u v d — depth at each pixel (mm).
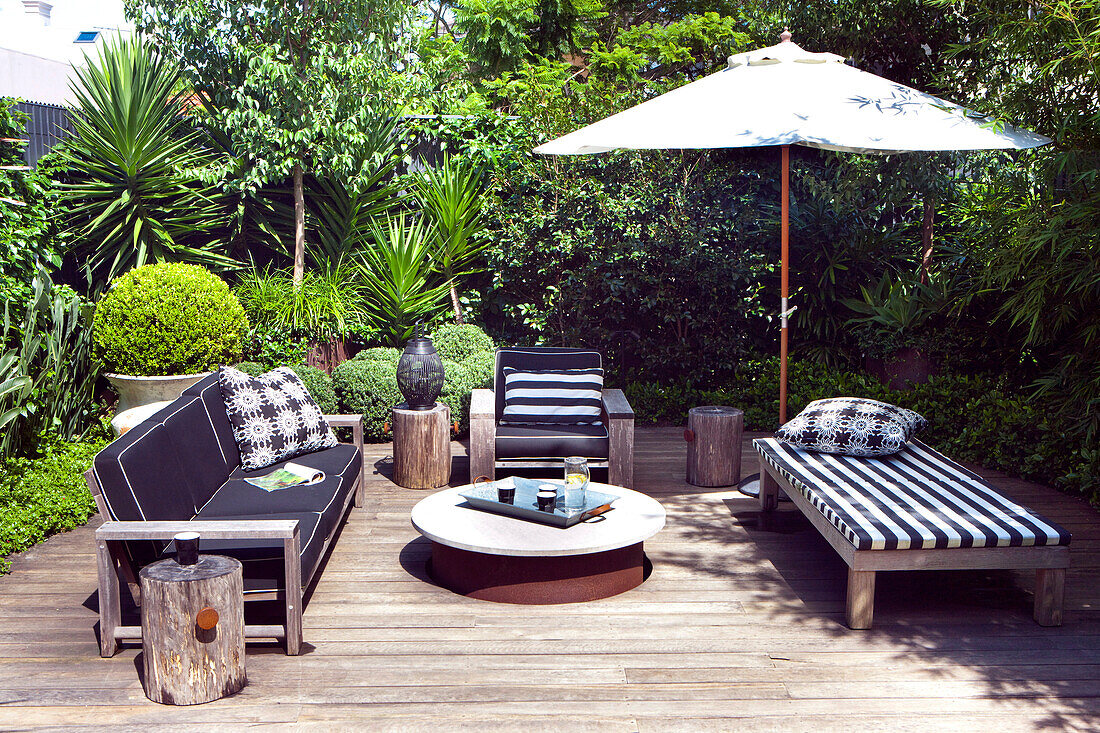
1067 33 5070
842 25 7570
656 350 7809
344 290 7613
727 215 7703
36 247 6691
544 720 2941
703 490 5734
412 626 3664
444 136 8000
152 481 3471
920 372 7148
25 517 4652
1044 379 5945
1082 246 5227
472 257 7949
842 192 7453
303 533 3617
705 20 13742
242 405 4703
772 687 3176
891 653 3449
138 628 3377
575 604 3906
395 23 7918
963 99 6910
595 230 7598
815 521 4125
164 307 6199
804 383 7332
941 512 3818
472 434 5203
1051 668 3334
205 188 7410
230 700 3053
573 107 7910
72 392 6203
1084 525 5023
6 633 3574
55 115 7574
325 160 7520
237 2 7410
